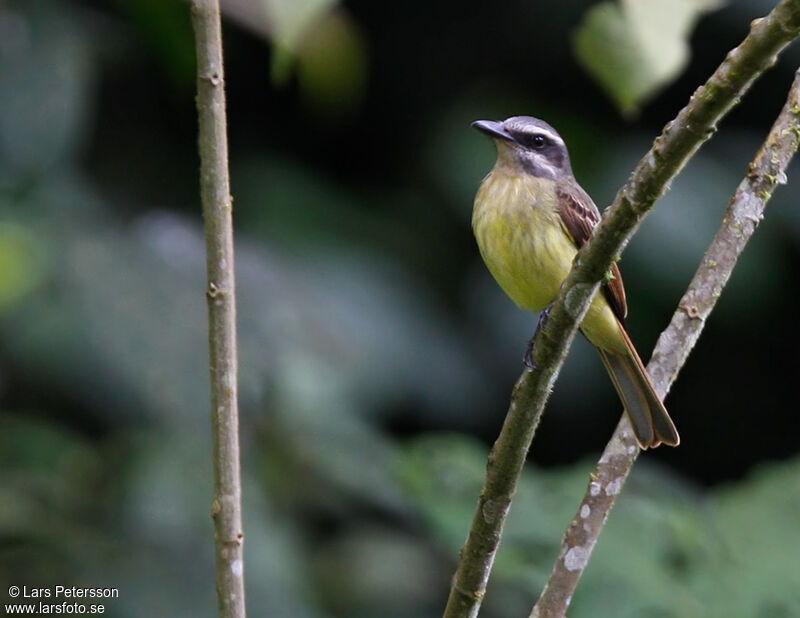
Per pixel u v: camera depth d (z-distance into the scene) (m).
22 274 9.70
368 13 14.91
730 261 7.57
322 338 12.20
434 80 14.95
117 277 11.36
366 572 10.80
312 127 14.89
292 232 13.42
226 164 5.95
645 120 14.74
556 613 6.89
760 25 5.24
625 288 13.66
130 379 11.05
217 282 5.98
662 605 9.16
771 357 15.69
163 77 14.06
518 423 6.37
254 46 14.57
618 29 5.95
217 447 6.01
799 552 9.70
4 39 11.88
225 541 5.99
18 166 11.64
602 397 14.08
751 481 11.47
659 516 9.80
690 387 15.98
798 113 7.34
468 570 6.52
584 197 9.97
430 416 13.17
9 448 10.61
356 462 11.18
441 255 14.05
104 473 10.66
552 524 9.88
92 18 13.66
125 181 13.80
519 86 14.88
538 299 9.96
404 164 14.84
